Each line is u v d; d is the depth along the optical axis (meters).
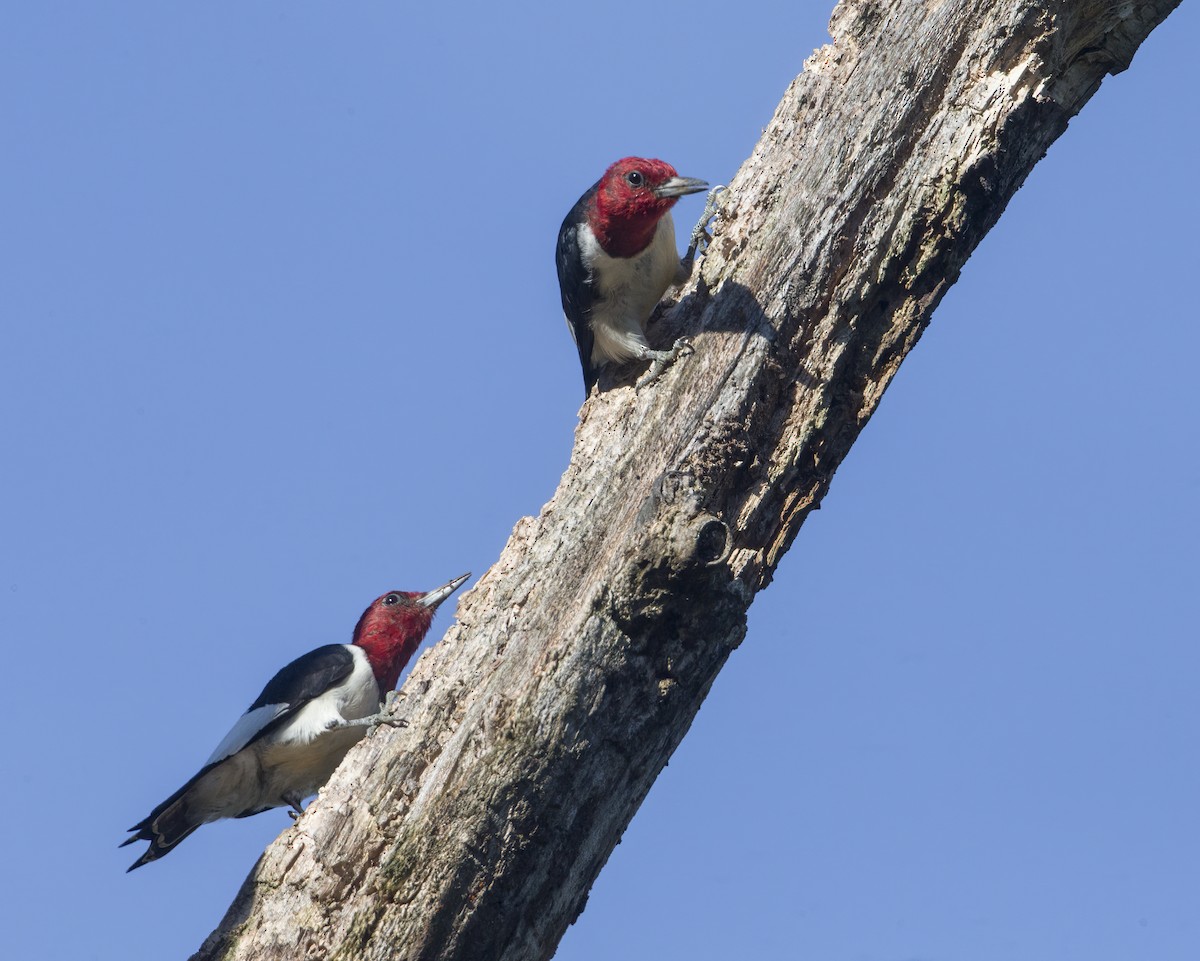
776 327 11.54
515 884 10.68
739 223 11.93
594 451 11.66
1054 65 11.93
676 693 10.80
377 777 11.07
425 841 10.68
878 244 11.58
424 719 11.10
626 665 10.70
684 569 10.52
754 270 11.69
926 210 11.59
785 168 11.88
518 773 10.62
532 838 10.66
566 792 10.68
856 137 11.73
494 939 10.68
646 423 11.44
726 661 11.17
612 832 11.05
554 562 11.10
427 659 11.61
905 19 11.94
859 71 11.91
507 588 11.30
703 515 10.64
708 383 11.46
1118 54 12.27
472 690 11.02
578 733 10.66
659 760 11.08
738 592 10.82
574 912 11.09
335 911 10.87
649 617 10.66
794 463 11.43
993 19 11.81
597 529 11.11
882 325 11.71
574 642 10.73
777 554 11.51
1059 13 11.78
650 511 10.83
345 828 11.01
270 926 10.94
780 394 11.57
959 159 11.61
